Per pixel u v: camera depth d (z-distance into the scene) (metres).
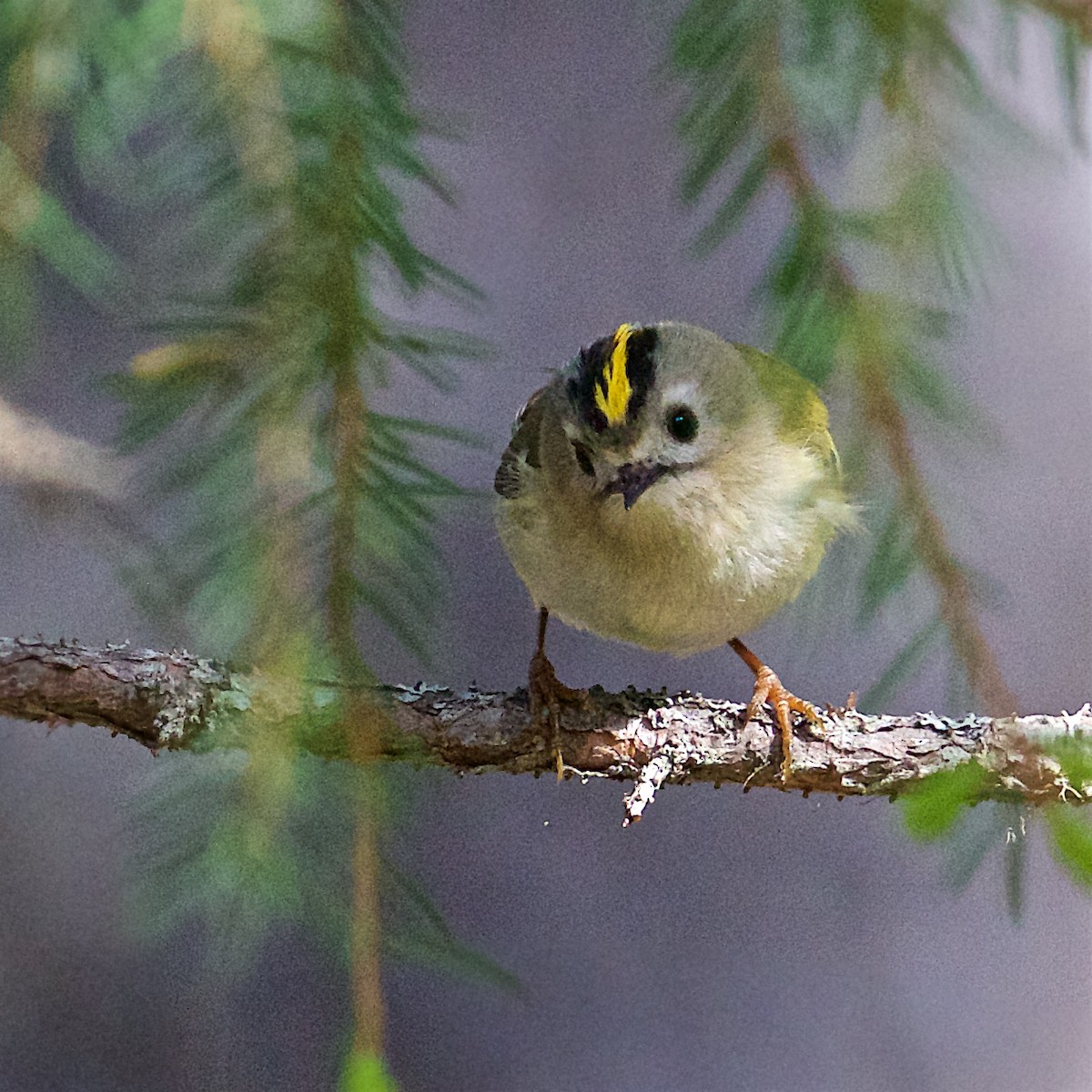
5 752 8.06
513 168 7.01
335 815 3.13
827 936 8.77
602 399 5.59
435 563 2.99
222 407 2.91
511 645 8.21
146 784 3.38
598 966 8.59
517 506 5.99
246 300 2.90
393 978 8.34
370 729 2.92
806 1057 8.57
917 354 3.15
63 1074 7.95
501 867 8.59
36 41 2.74
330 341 2.91
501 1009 8.36
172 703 4.34
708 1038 8.40
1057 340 7.95
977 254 3.16
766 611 5.86
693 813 8.88
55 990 8.03
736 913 8.75
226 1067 8.02
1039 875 8.52
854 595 3.43
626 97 6.56
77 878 8.09
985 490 8.13
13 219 2.81
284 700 2.88
